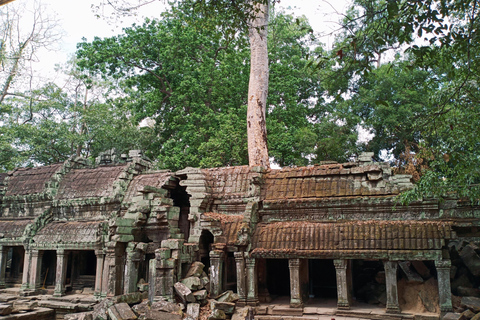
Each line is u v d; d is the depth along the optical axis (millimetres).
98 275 20594
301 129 33750
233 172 20719
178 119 32219
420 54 10320
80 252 24500
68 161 26188
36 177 26953
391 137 34375
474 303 14500
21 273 25906
